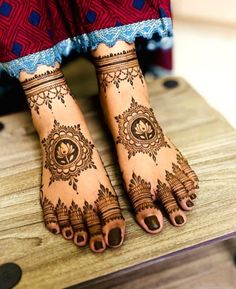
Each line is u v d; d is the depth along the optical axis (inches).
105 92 17.9
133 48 17.8
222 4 44.9
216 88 34.0
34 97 17.3
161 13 17.1
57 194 16.5
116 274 14.4
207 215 15.8
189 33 42.0
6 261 14.9
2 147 20.3
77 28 17.6
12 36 16.2
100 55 17.4
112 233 14.9
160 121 21.2
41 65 17.0
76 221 15.7
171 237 15.2
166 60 34.2
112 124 17.8
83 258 14.8
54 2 16.9
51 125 17.4
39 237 15.8
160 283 19.6
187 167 17.2
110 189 16.4
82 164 16.7
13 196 17.7
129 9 16.6
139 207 15.8
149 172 16.6
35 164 19.2
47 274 14.3
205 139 19.7
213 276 19.7
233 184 17.1
